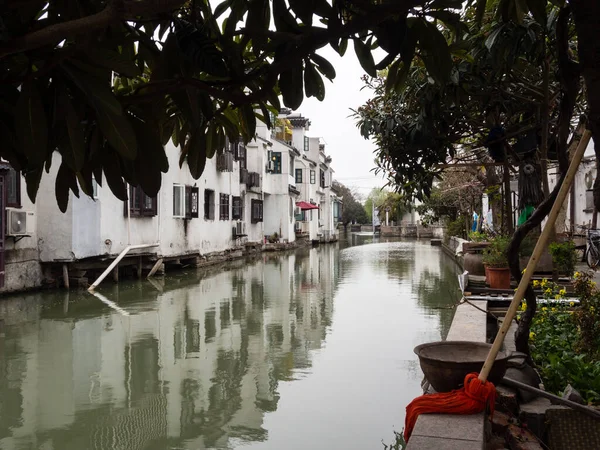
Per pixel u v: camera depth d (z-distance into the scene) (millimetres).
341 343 8148
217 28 2160
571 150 8625
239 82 2043
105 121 1564
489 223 19172
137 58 2389
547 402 3703
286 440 4727
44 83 1649
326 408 5488
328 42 1917
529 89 6992
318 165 44250
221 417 5266
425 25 1915
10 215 11562
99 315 10336
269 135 32219
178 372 6707
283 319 10047
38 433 4883
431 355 3594
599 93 1687
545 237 2869
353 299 12453
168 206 17812
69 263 13430
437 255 27734
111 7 1435
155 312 10734
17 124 1552
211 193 21906
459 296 12688
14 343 8141
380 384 6219
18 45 1463
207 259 21156
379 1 2215
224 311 10867
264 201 32688
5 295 12039
